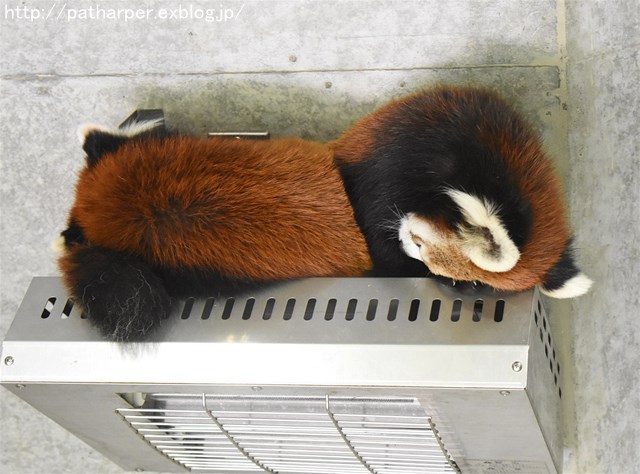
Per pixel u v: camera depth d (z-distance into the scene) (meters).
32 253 2.22
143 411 1.80
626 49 1.88
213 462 2.07
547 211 1.65
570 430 2.05
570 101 1.95
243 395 1.70
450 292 1.62
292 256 1.68
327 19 1.97
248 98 2.05
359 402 1.73
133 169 1.71
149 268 1.65
